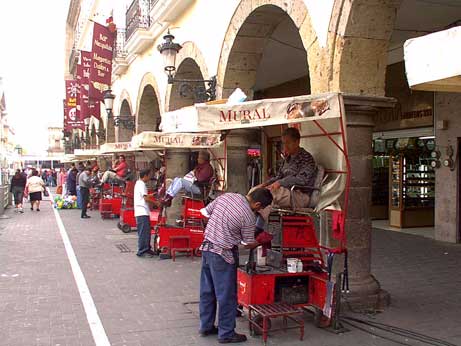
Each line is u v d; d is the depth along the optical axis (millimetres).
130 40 16422
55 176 48625
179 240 9758
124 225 13750
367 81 6254
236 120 5465
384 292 6527
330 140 5754
